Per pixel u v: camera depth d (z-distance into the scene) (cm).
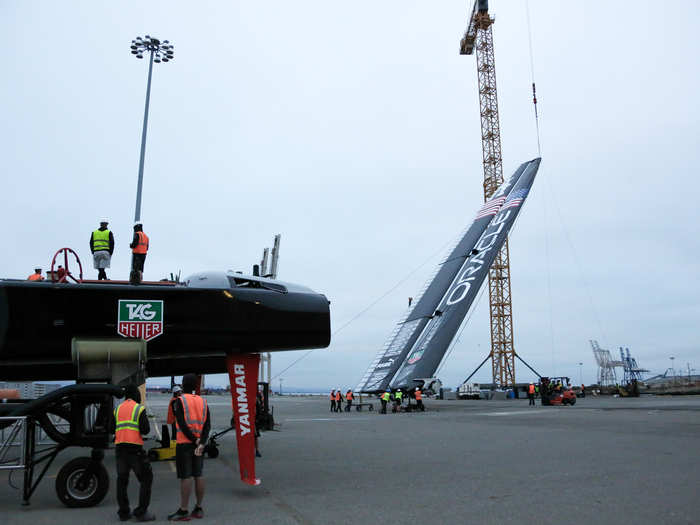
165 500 766
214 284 953
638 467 983
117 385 821
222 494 794
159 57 2731
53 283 858
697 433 1619
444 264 5631
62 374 1211
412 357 4362
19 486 902
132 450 650
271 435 1745
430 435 1692
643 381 9931
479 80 10494
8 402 882
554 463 1041
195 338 910
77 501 719
